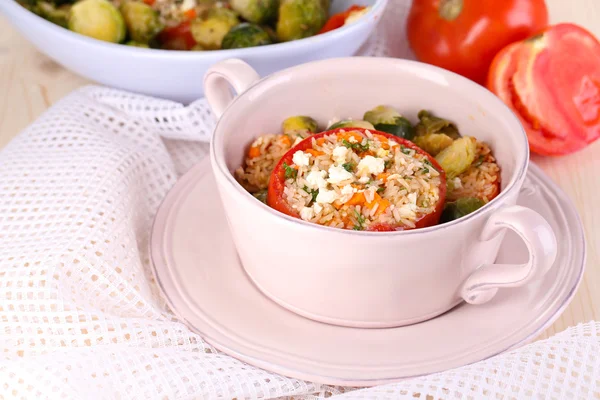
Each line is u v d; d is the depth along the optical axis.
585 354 0.61
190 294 0.64
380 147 0.64
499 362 0.60
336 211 0.61
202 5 0.79
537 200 0.68
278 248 0.60
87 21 0.77
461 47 0.77
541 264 0.59
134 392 0.61
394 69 0.68
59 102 0.76
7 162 0.71
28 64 0.85
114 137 0.73
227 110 0.65
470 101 0.66
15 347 0.64
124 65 0.73
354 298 0.61
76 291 0.65
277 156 0.66
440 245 0.59
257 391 0.61
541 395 0.59
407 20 0.81
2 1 0.75
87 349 0.62
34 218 0.68
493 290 0.62
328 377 0.60
